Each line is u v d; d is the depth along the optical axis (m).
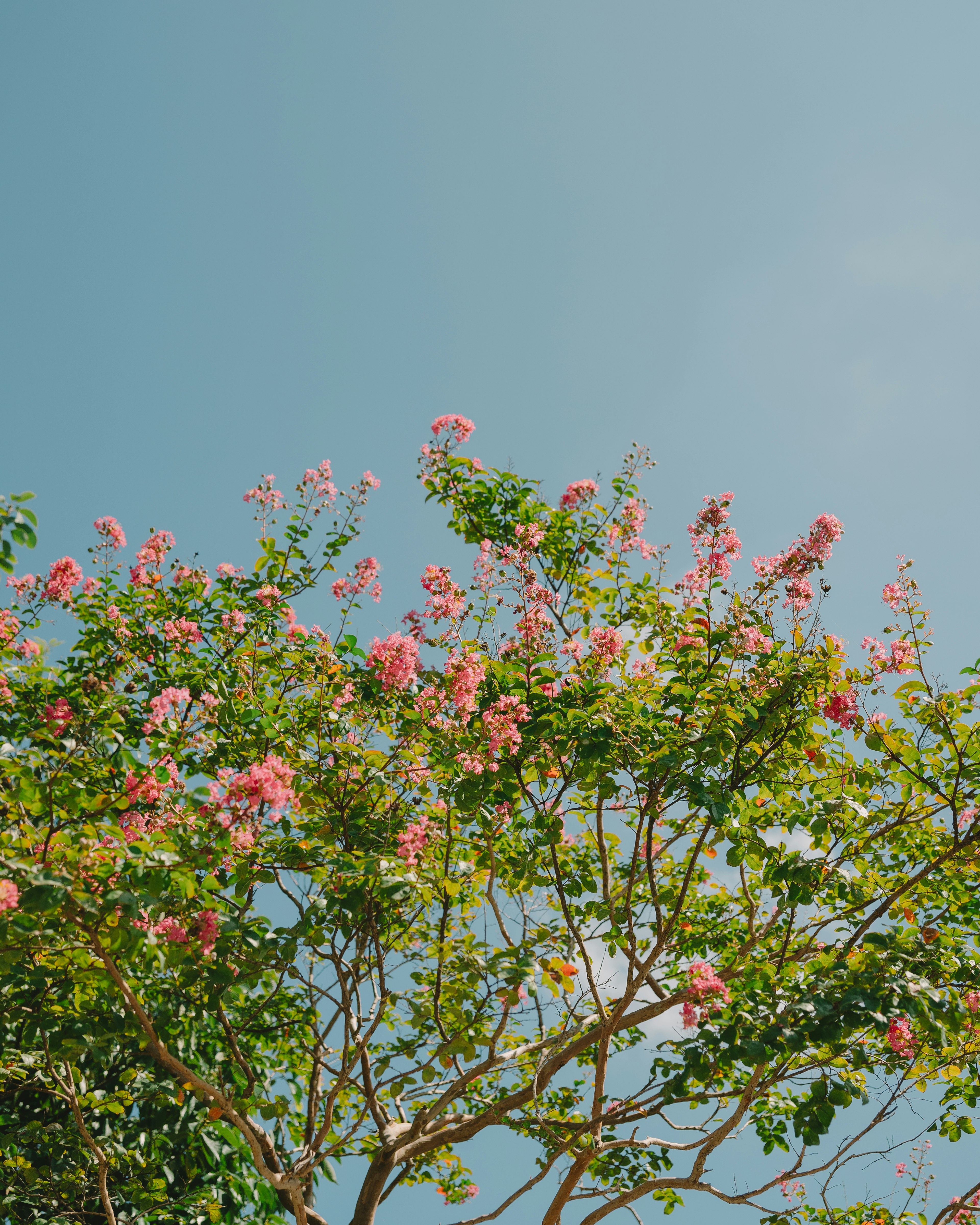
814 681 5.75
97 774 5.10
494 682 6.27
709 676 6.00
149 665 7.59
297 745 6.12
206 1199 7.25
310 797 5.84
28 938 4.41
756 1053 4.80
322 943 5.34
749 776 6.14
